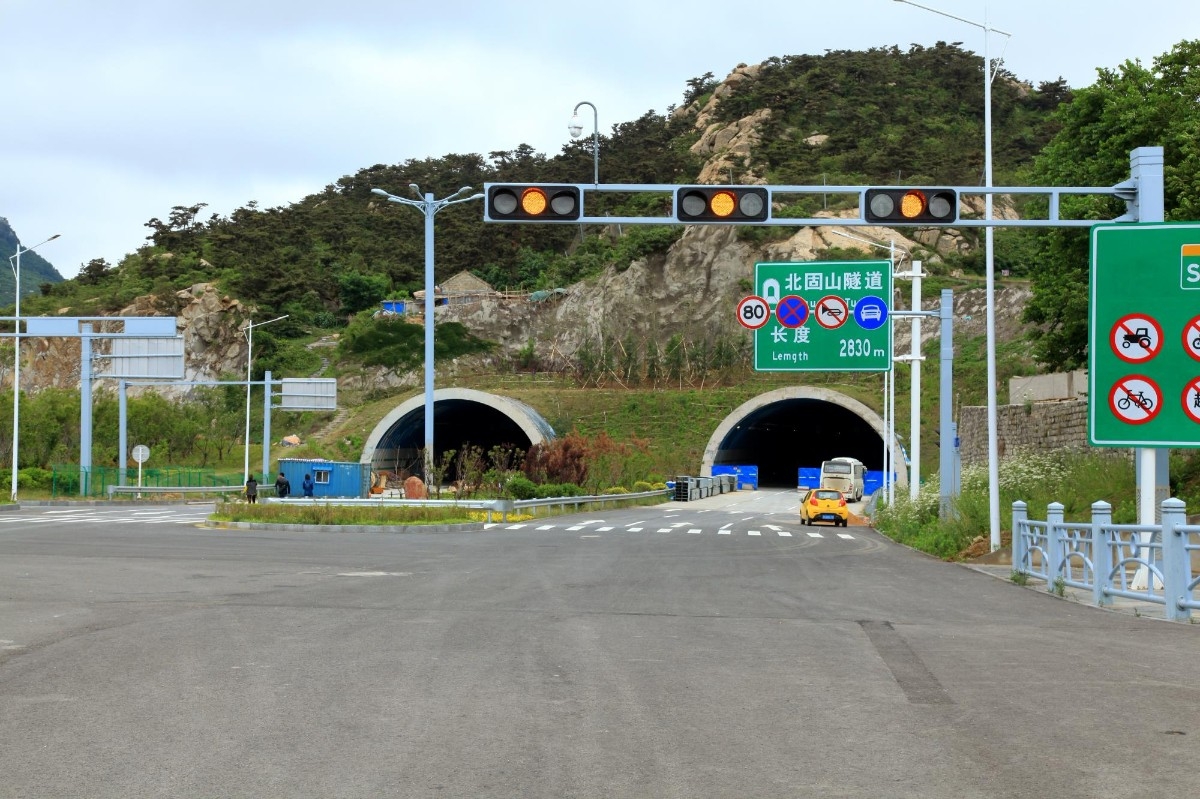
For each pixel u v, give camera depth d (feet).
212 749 22.04
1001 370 214.69
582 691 27.81
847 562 72.79
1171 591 42.01
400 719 24.67
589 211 384.88
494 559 71.15
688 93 533.55
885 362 83.30
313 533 99.86
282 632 37.45
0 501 146.51
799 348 84.53
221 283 331.77
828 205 319.06
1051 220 59.41
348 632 37.52
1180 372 51.60
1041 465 104.53
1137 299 52.06
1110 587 46.88
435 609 43.96
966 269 290.15
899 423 228.43
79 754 21.67
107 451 210.59
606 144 466.70
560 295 313.32
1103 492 89.56
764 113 417.49
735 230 304.91
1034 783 19.77
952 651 34.32
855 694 27.63
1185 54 100.12
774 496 223.71
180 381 177.68
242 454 256.93
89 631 37.47
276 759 21.29
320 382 184.65
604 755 21.66
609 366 282.56
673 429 247.91
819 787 19.53
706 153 416.26
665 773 20.39
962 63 434.71
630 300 302.86
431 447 136.26
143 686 28.25
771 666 31.50
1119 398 52.08
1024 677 29.94
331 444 240.12
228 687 28.12
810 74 436.35
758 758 21.48
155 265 350.84
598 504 169.78
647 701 26.68
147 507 151.23
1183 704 26.45
